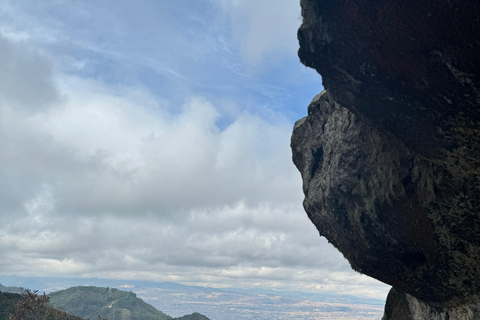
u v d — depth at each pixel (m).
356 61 11.57
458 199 12.32
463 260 13.45
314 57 12.73
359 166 15.48
